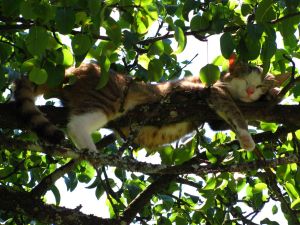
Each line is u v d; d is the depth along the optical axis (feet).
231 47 18.51
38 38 17.98
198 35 20.24
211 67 20.67
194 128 27.32
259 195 27.55
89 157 19.51
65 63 20.68
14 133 28.07
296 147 25.13
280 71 25.77
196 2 20.17
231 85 28.99
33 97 24.32
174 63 27.81
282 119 24.64
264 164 20.68
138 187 27.71
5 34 23.86
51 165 29.86
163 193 28.43
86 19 19.11
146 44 21.45
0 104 23.45
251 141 25.36
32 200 22.97
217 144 26.23
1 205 22.63
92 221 23.07
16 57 23.81
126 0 19.94
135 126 21.75
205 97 26.16
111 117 25.68
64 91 25.72
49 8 17.93
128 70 23.27
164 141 27.45
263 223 26.84
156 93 26.35
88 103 25.36
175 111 25.48
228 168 20.40
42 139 21.48
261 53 18.92
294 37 21.06
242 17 22.48
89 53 20.31
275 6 21.38
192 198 28.50
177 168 19.89
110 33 19.11
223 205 28.71
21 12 17.75
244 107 26.23
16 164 28.60
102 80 20.36
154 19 21.06
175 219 27.68
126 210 25.67
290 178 25.85
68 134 24.49
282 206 26.23
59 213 22.90
